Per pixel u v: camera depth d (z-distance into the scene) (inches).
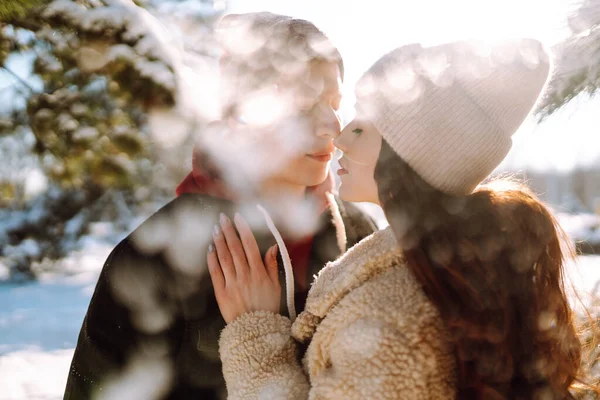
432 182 47.7
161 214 59.5
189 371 57.7
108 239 294.5
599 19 54.6
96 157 111.3
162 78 85.7
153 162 105.1
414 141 47.3
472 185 48.5
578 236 141.8
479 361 44.8
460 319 44.6
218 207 59.1
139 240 58.4
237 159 59.0
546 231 49.2
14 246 303.1
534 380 46.5
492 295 45.4
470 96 47.6
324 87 57.4
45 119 102.7
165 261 57.7
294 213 61.4
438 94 47.2
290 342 53.2
